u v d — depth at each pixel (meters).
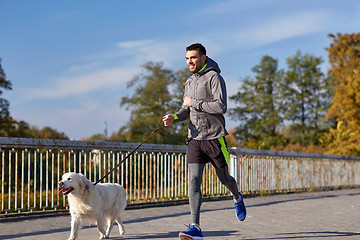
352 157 16.89
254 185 11.82
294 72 55.44
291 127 52.72
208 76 4.59
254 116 55.38
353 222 6.24
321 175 14.90
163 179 9.60
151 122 47.75
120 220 5.45
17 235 5.33
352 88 26.62
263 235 5.07
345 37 36.19
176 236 5.11
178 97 48.72
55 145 7.17
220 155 4.55
